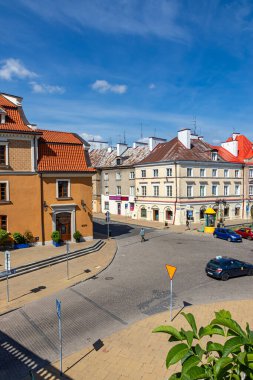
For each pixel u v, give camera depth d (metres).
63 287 17.97
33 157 26.95
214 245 29.97
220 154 48.91
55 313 14.67
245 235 33.66
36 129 28.78
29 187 26.88
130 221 46.50
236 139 54.62
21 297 16.55
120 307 15.32
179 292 17.33
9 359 11.08
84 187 29.64
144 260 24.20
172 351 4.08
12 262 21.78
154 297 16.56
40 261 22.08
